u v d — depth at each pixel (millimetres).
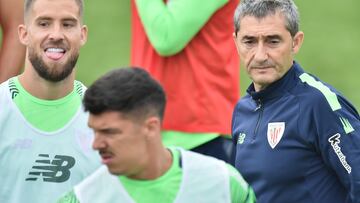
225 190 12703
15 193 14117
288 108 15062
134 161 11992
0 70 17531
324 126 14680
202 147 19094
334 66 41281
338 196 14867
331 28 45656
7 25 17594
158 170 12422
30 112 14258
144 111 11906
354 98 37812
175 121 19000
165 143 19047
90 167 14305
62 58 14133
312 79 15188
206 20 18672
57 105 14320
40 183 14156
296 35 15445
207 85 19000
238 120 15977
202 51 19000
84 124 14422
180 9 18469
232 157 19188
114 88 11766
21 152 14156
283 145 14969
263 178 15141
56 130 14297
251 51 15289
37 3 14078
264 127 15266
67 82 14344
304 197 14867
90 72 40000
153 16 18703
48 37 14039
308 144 14820
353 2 48969
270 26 15102
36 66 14094
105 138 11867
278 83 15188
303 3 48719
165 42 18578
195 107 18953
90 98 11781
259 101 15484
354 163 14562
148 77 12102
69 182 14234
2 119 14203
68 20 14156
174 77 19031
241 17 15391
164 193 12453
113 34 44594
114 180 12492
